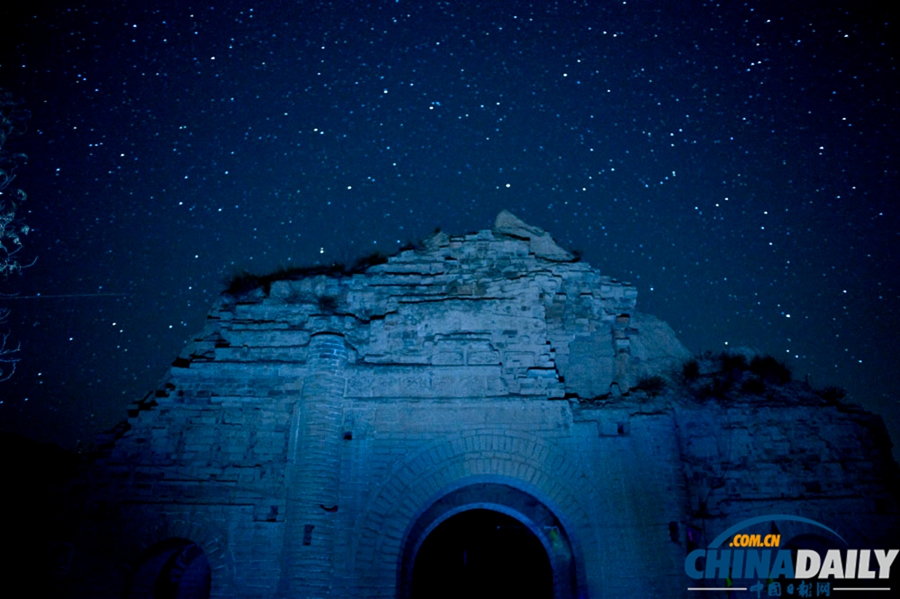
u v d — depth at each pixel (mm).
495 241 17281
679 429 14750
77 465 14516
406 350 15430
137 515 13859
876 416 14438
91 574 13422
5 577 13406
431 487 14078
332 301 16578
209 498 13969
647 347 17000
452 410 14703
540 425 14516
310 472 13773
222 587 13188
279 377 15117
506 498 15000
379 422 14633
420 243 17906
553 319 16656
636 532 13461
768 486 13836
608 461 14133
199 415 14812
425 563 18688
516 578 18641
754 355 16312
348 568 13367
